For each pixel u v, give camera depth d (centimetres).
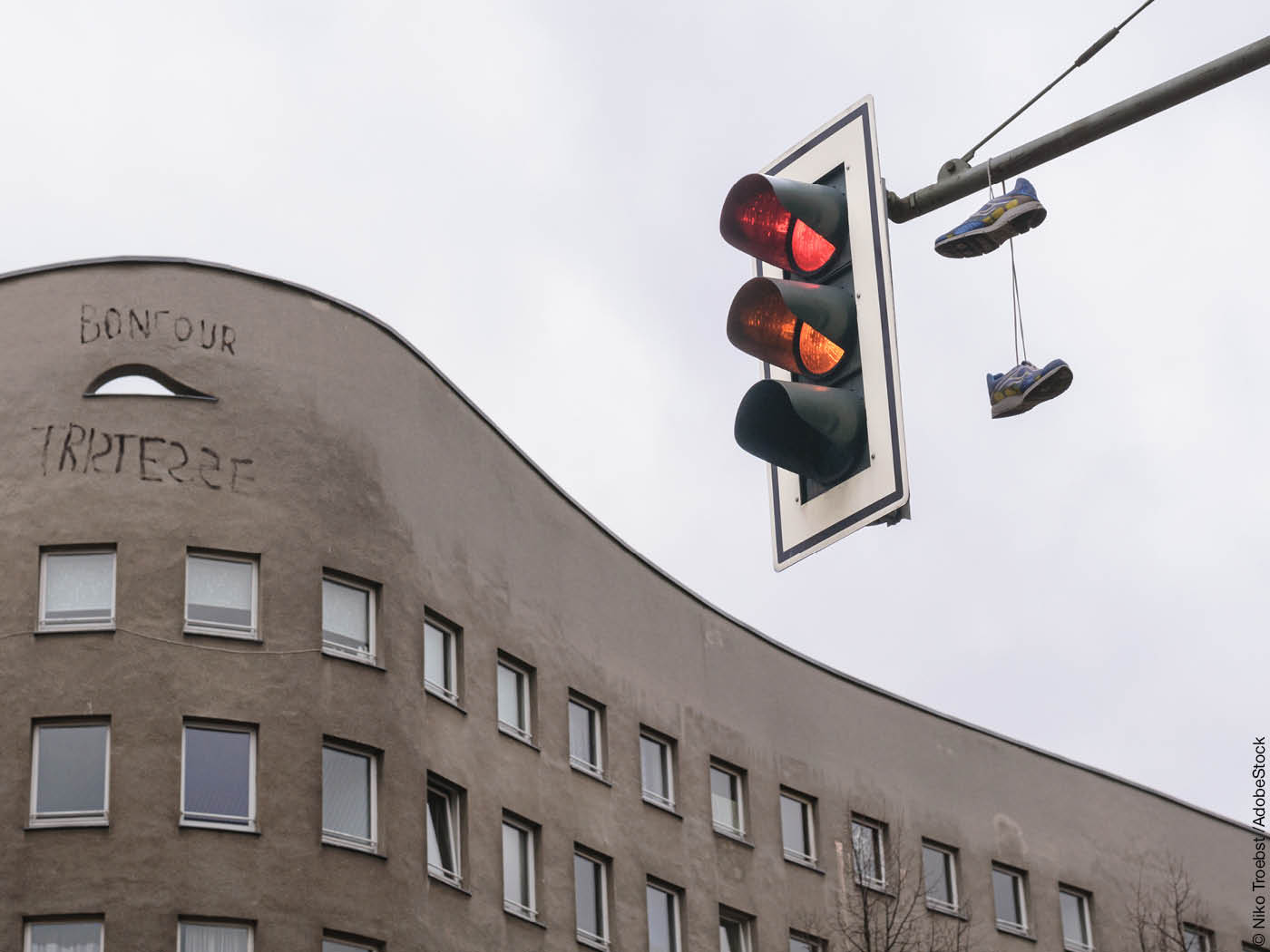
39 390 3697
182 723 3475
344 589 3706
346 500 3750
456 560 3975
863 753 4928
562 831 4050
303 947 3369
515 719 4066
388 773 3597
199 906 3338
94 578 3578
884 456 841
